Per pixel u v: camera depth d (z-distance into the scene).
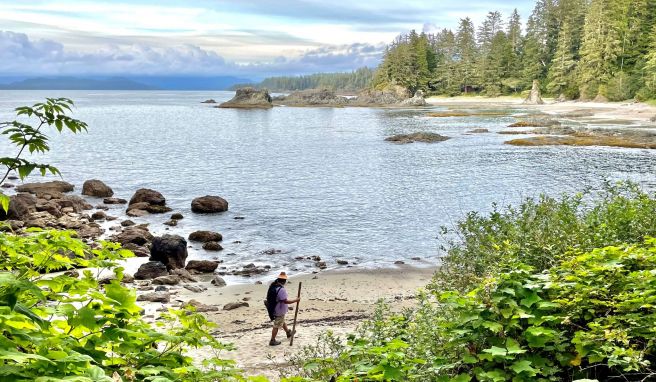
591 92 121.38
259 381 3.92
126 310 3.66
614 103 111.12
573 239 8.75
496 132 71.75
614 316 5.23
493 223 11.26
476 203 31.72
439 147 58.78
